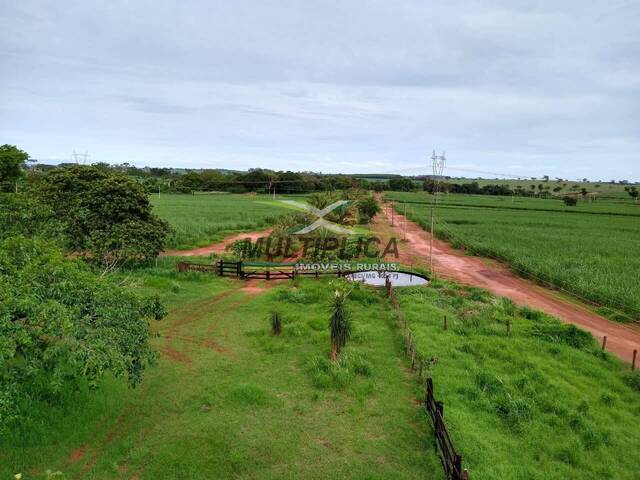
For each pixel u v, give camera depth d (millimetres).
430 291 26906
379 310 23297
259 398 13812
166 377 15242
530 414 13430
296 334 19141
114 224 28859
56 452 11164
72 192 28969
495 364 16891
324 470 10969
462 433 12227
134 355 11891
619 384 15867
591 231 60562
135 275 27609
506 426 13047
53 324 9812
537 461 11609
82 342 10531
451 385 14930
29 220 18109
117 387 14172
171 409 13328
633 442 12484
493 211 89812
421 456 11516
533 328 20625
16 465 10586
